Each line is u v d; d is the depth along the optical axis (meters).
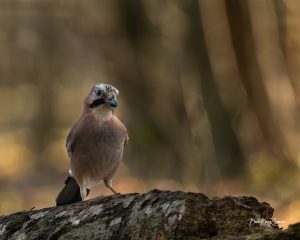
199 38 16.47
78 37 21.41
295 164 15.88
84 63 22.50
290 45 16.34
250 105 16.41
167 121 17.25
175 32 16.73
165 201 4.53
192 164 16.12
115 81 18.11
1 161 24.31
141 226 4.52
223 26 16.25
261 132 16.45
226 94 16.44
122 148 7.91
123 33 17.78
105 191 17.45
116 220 4.69
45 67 24.22
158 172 17.12
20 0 22.59
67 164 23.47
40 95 25.44
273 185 15.46
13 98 29.77
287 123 16.48
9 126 29.14
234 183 15.88
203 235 4.35
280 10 16.22
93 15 18.59
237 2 16.11
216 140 16.36
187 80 16.44
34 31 22.75
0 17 22.80
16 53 26.20
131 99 17.91
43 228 5.00
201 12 16.34
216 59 16.39
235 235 4.33
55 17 22.12
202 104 16.14
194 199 4.45
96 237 4.70
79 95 25.95
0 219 5.29
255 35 16.19
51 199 18.66
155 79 17.47
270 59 16.33
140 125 17.75
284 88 16.45
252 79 16.34
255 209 4.49
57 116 25.86
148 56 17.47
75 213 4.95
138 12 17.44
